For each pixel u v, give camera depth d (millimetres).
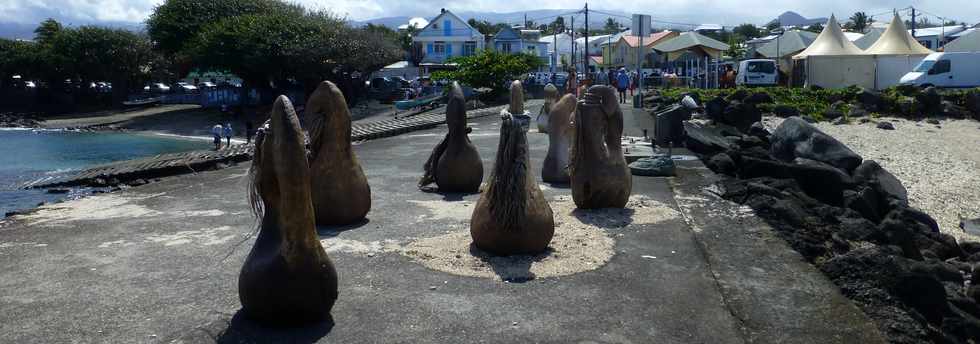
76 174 19984
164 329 5441
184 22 51062
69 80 61844
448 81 40156
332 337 5254
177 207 10156
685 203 9805
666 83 42969
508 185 7074
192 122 46375
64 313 5828
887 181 14336
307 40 44688
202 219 9281
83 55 57344
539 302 5953
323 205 8523
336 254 7355
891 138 23141
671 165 12148
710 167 13016
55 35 61344
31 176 23672
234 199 10711
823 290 6223
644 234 8102
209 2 52344
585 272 6719
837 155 14828
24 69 59000
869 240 8875
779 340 5195
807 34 42781
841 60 36219
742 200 9859
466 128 11070
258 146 5504
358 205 8727
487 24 90812
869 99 27750
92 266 7152
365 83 51625
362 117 39812
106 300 6121
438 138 19906
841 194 12180
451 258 7109
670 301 5980
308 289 5320
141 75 61688
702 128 18219
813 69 36594
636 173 12156
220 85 52438
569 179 11586
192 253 7570
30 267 7148
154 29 52125
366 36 47625
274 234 5422
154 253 7598
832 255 7590
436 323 5512
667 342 5188
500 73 37281
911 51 35438
